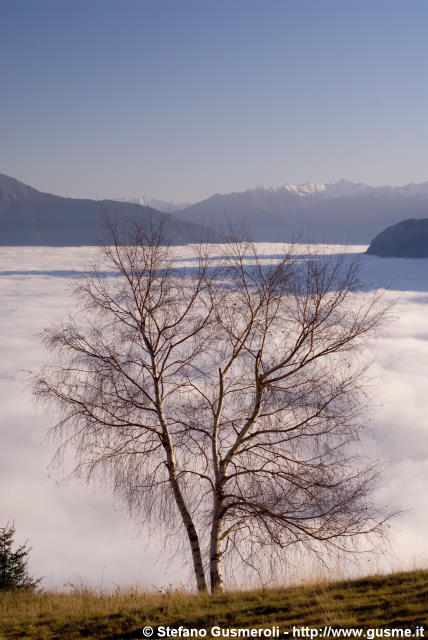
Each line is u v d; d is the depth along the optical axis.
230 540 12.62
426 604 9.29
